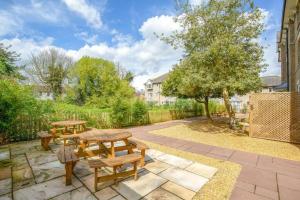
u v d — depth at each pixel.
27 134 7.64
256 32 8.70
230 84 8.09
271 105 7.69
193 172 4.32
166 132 9.65
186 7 9.22
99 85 21.77
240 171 4.40
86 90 21.95
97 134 5.01
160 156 5.54
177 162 5.00
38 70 30.36
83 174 4.16
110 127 10.72
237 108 22.02
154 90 43.25
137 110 11.96
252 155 5.68
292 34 13.88
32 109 7.69
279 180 3.92
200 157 5.47
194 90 12.39
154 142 7.41
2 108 6.52
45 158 5.29
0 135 6.98
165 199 3.15
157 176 4.08
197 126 11.62
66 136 6.02
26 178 3.96
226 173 4.28
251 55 8.89
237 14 8.78
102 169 4.45
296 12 11.36
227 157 5.48
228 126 11.45
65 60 32.62
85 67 22.00
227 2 8.54
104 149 5.10
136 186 3.60
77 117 9.38
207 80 8.35
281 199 3.18
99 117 10.23
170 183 3.74
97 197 3.20
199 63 8.73
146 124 12.84
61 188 3.51
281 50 20.20
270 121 7.74
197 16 9.17
